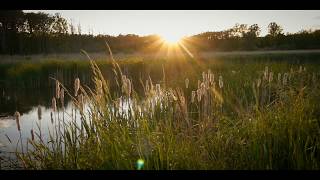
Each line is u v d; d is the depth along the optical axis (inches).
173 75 810.2
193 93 227.6
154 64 971.9
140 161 172.7
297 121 198.4
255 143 173.3
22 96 660.1
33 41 2170.3
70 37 2444.6
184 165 169.0
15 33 2233.0
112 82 753.0
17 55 1932.8
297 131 188.4
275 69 598.9
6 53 2080.5
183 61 1094.4
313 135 183.6
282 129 191.3
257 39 3142.2
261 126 195.6
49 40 2274.9
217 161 171.0
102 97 215.2
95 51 2240.4
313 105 239.5
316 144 174.2
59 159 200.5
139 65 941.8
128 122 218.2
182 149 178.1
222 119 240.4
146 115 214.7
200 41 3046.3
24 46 2098.9
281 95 273.0
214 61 1098.1
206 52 2753.4
